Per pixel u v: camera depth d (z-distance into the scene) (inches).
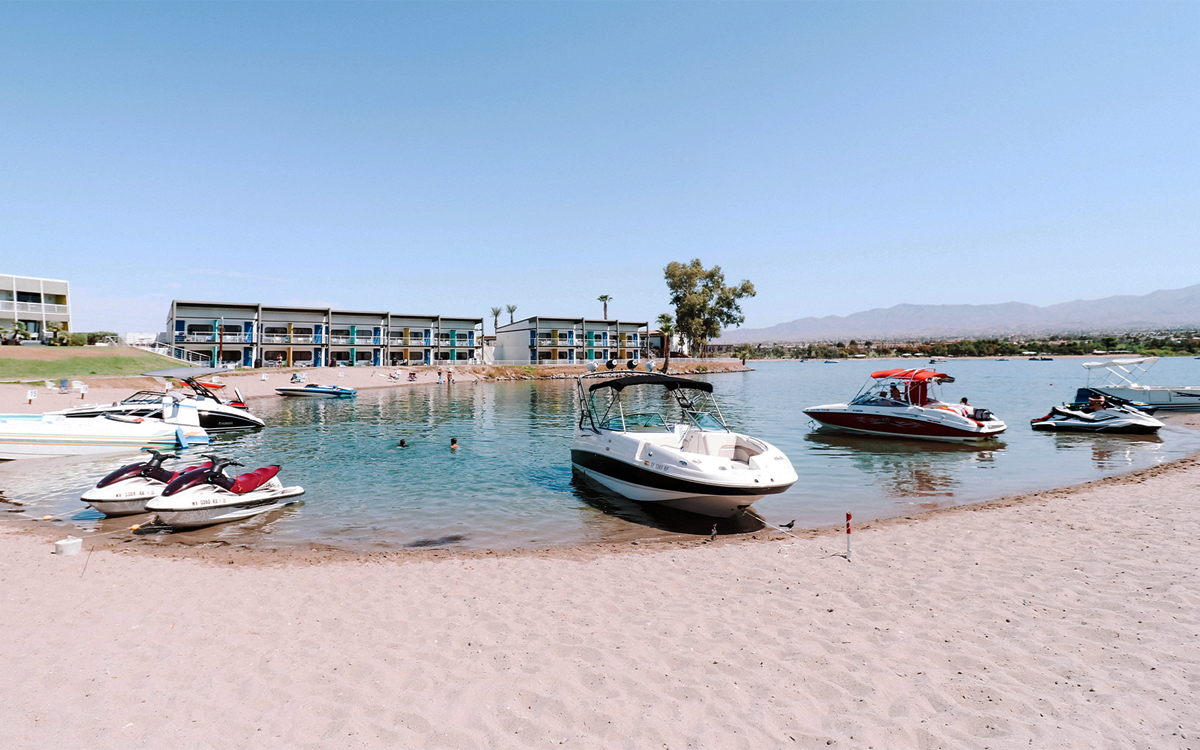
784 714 185.3
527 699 196.5
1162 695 190.4
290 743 171.5
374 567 354.3
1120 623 246.4
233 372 2288.4
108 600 292.8
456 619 268.4
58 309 2380.7
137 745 169.6
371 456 823.7
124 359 2016.5
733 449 543.2
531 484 636.1
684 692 199.9
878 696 194.9
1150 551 343.0
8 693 199.3
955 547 369.7
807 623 257.1
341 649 236.2
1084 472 661.9
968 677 206.1
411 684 207.0
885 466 724.0
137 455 813.2
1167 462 695.1
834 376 3602.4
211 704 193.3
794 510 515.5
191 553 390.6
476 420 1312.7
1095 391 1114.1
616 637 245.9
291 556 383.2
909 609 269.7
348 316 3021.7
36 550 388.8
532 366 3383.4
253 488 502.9
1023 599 277.1
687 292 4057.6
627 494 560.4
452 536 443.5
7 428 748.0
